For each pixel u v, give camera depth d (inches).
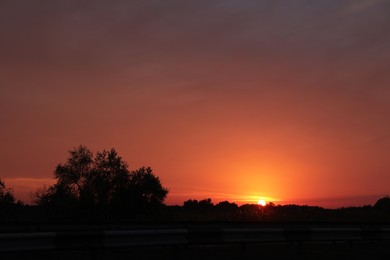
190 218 1605.6
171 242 513.0
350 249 694.5
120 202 1598.2
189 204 2143.2
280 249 666.2
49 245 435.5
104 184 1594.5
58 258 497.7
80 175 1593.3
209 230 548.4
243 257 557.9
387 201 2007.9
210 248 626.8
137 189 1621.6
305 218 1562.5
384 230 762.8
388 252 662.5
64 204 1545.3
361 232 729.6
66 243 444.5
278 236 617.0
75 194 1587.1
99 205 1588.3
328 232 677.9
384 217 1651.1
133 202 1604.3
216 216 1619.1
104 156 1642.5
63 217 1542.8
